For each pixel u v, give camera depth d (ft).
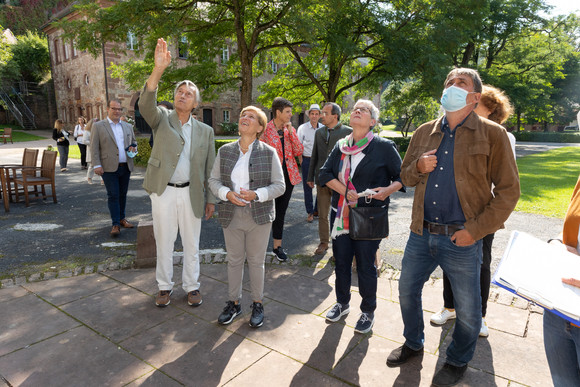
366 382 7.79
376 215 9.05
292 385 7.64
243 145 9.90
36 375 7.83
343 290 10.18
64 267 13.58
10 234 17.67
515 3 82.64
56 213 22.13
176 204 10.81
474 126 6.90
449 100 6.77
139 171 40.81
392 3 48.85
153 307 10.91
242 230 9.75
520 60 95.14
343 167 9.47
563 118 159.33
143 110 10.14
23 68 127.54
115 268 13.64
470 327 7.38
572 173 40.73
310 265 14.38
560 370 5.62
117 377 7.81
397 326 10.10
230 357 8.57
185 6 40.45
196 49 48.96
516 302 11.44
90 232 18.22
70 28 35.94
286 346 9.06
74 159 52.31
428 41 47.78
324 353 8.80
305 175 20.71
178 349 8.85
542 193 29.14
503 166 6.72
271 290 12.19
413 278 8.05
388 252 16.10
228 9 43.37
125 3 34.35
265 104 66.90
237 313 10.46
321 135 15.44
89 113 91.61
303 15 36.40
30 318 10.13
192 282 11.09
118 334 9.44
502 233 19.29
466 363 7.75
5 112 129.29
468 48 77.87
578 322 4.41
